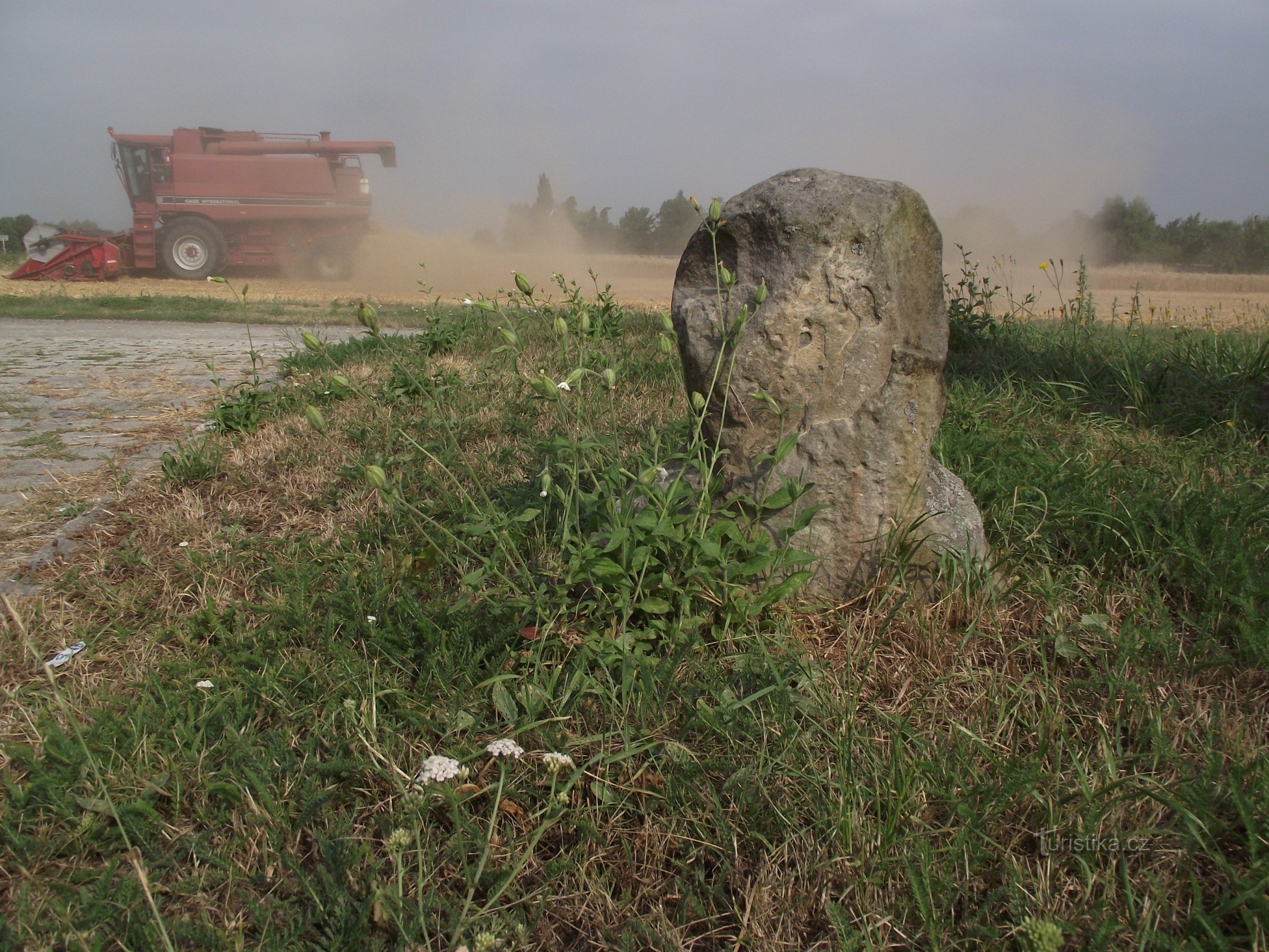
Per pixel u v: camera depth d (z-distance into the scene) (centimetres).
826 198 233
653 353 585
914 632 236
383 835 176
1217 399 415
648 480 225
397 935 150
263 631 241
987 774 185
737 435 249
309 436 429
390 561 283
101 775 186
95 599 275
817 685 215
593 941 157
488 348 644
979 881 160
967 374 512
